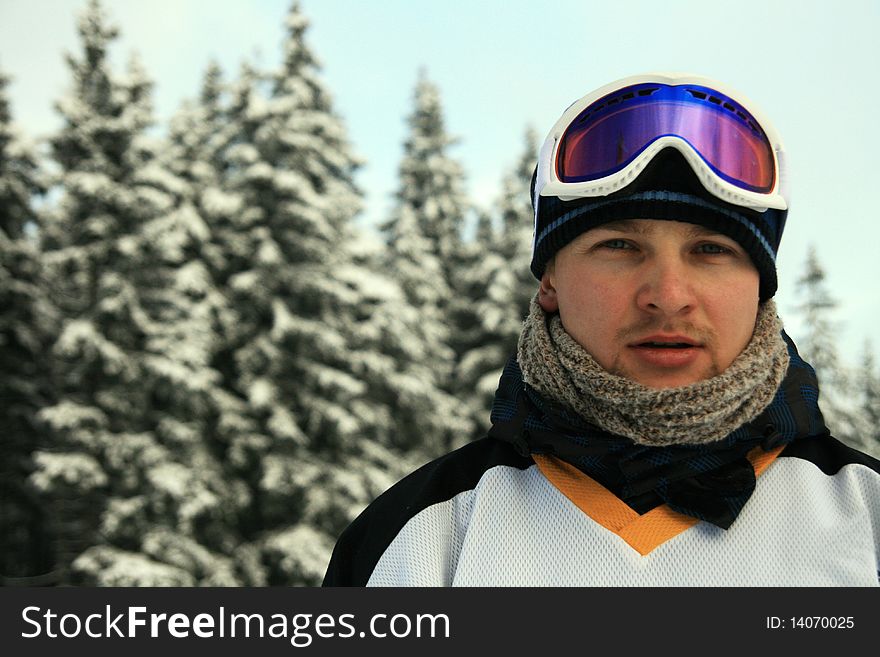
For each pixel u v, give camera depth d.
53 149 22.16
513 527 1.37
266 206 20.98
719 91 1.35
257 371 19.95
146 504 18.17
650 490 1.31
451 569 1.42
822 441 1.41
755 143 1.34
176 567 17.50
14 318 23.50
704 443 1.27
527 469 1.43
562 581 1.30
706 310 1.25
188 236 20.97
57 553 21.19
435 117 32.38
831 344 28.81
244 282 19.75
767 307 1.35
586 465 1.34
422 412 23.31
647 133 1.30
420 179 32.25
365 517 1.61
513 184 28.19
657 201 1.24
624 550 1.29
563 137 1.39
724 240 1.26
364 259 23.28
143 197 19.86
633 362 1.26
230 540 18.59
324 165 22.70
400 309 22.61
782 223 1.38
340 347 19.89
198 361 18.80
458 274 30.98
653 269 1.25
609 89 1.37
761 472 1.33
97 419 18.83
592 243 1.30
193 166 24.08
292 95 21.53
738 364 1.25
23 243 24.62
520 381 1.51
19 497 23.09
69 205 21.08
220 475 18.97
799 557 1.26
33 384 23.31
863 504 1.29
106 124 20.94
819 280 29.38
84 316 19.91
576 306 1.32
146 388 19.36
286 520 19.30
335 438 19.59
